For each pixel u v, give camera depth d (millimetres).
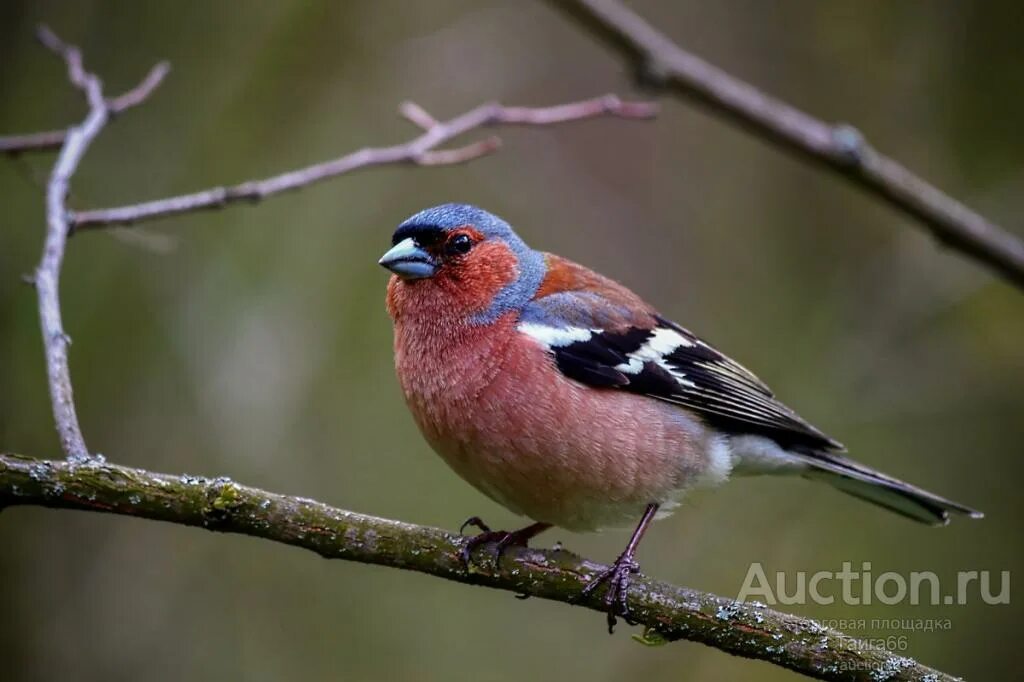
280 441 11641
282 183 8109
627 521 7941
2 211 11367
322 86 12750
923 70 13305
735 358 13031
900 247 13141
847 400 12617
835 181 13562
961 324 12875
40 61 11875
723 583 11984
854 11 13484
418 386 7809
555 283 8250
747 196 13797
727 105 9836
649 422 7762
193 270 11883
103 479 5930
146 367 11539
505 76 13633
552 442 7449
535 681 11789
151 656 11086
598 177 13867
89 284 11516
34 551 11164
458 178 13359
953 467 12508
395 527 6469
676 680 11930
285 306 11984
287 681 11297
